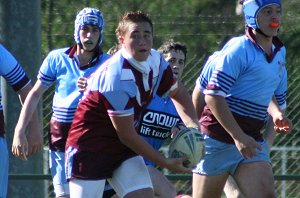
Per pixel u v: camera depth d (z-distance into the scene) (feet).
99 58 73.05
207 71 68.33
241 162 67.00
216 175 68.64
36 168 86.94
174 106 70.38
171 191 70.54
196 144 62.03
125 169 60.64
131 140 59.00
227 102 66.59
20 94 69.05
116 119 58.75
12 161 86.28
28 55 86.63
